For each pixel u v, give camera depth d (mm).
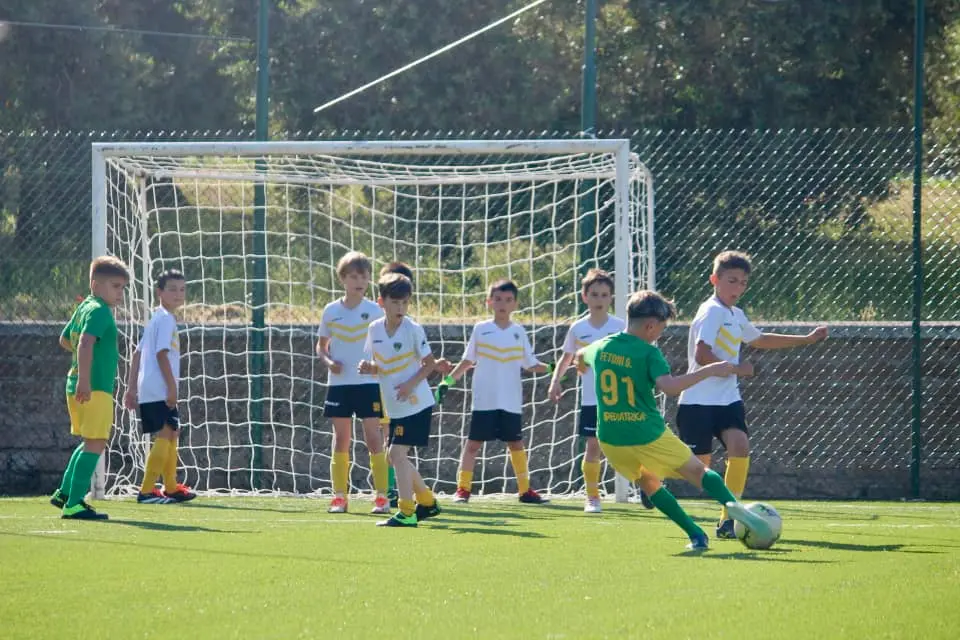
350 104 45875
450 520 22328
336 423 24578
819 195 32406
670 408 30984
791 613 12188
